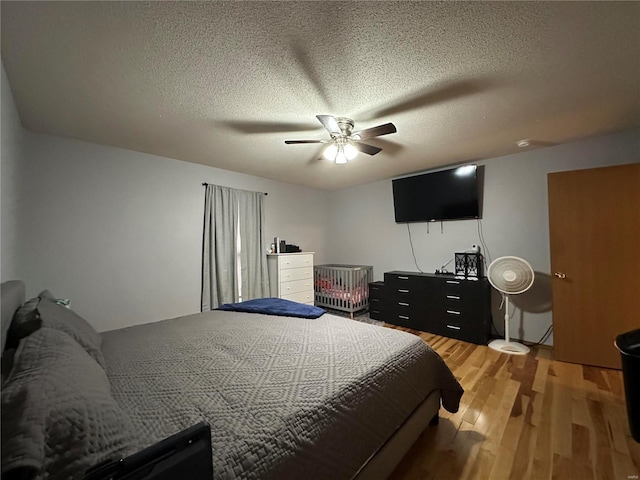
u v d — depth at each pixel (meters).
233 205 3.98
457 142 2.94
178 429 0.89
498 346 3.17
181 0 1.16
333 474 1.00
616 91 1.93
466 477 1.42
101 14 1.22
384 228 4.77
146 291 3.19
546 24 1.32
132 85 1.78
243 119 2.28
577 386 2.29
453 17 1.28
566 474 1.42
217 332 1.91
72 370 0.87
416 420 1.56
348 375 1.27
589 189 2.69
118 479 0.59
